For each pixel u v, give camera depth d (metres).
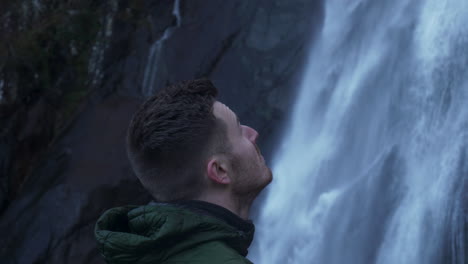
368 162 5.55
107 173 6.07
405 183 5.09
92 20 7.51
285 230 5.82
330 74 6.34
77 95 7.21
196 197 1.08
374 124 5.69
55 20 7.48
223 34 6.74
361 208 5.29
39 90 7.28
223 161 1.08
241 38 6.64
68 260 5.56
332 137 5.99
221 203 1.09
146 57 7.00
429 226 4.67
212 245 0.97
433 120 5.16
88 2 7.61
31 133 6.99
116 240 0.97
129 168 6.12
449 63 5.25
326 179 5.80
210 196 1.08
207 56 6.68
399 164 5.22
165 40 6.96
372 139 5.64
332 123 6.09
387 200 5.12
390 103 5.64
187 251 0.97
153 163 1.07
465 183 4.58
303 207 5.81
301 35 6.50
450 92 5.14
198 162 1.07
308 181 5.91
